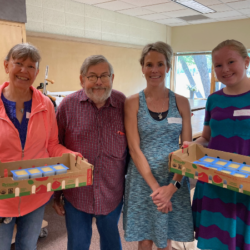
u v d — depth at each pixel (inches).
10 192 42.1
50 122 56.4
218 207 54.2
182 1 203.5
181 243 82.1
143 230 61.4
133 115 59.7
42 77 189.8
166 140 58.7
